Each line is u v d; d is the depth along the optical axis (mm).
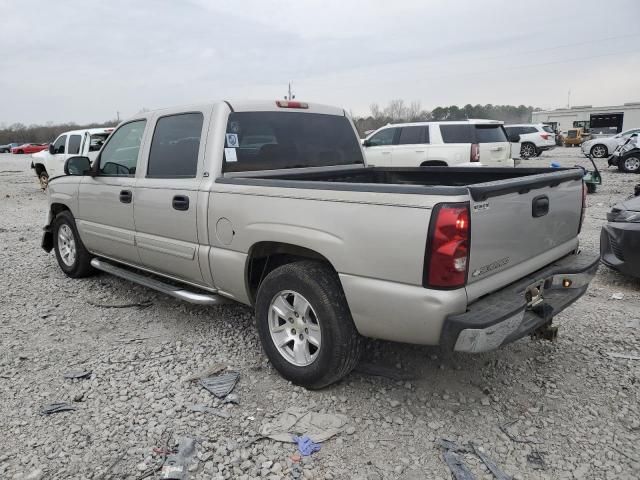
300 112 4496
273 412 3127
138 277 4766
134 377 3572
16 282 5828
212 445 2809
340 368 3182
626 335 4195
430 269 2646
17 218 11086
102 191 4953
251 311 4789
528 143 24562
